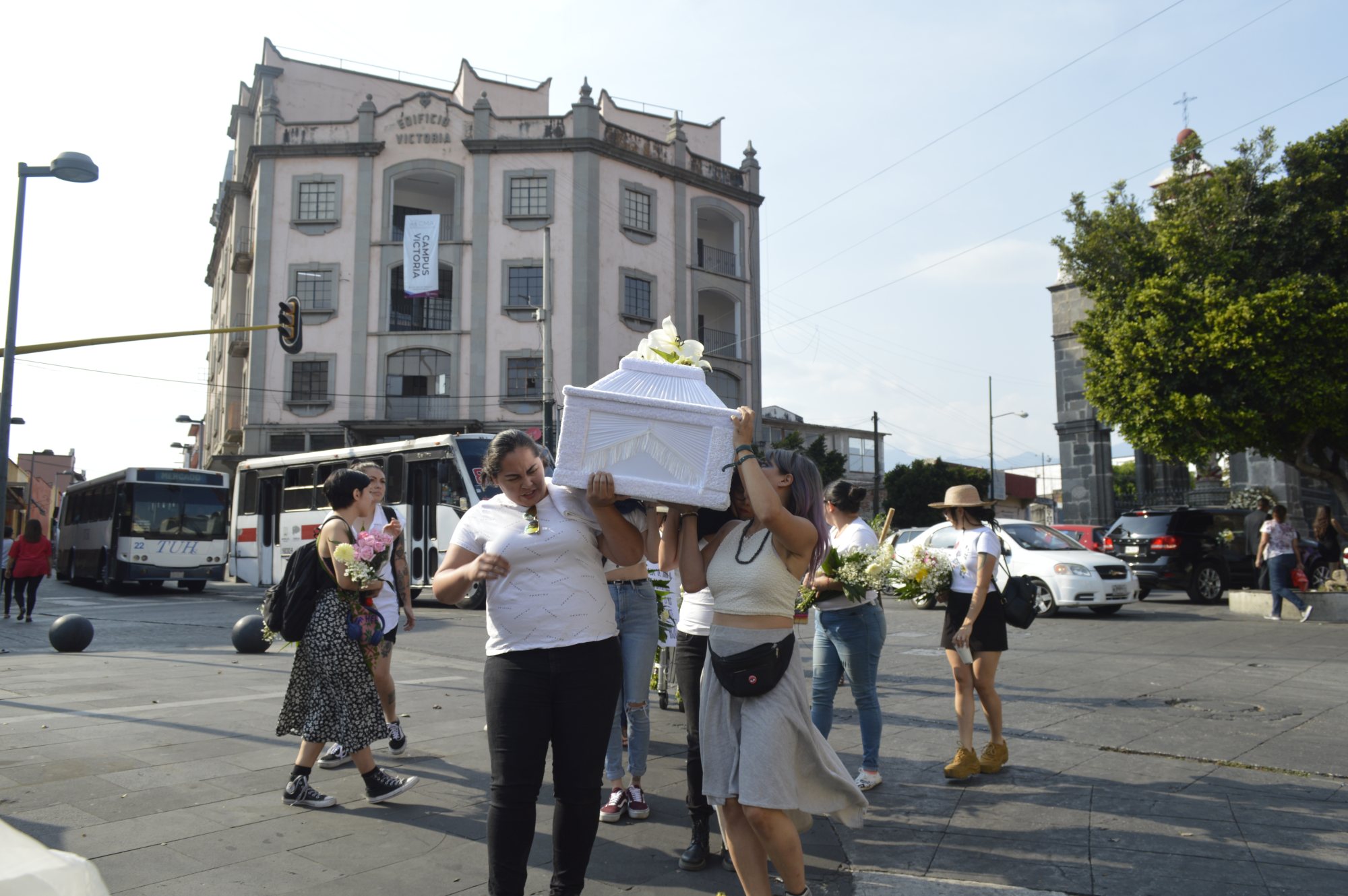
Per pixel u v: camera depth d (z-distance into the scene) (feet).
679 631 14.82
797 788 11.11
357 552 15.57
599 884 13.14
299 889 12.37
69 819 14.79
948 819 15.75
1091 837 14.65
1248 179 58.18
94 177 48.67
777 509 11.07
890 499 162.50
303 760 15.83
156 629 48.55
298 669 16.03
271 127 118.11
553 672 11.20
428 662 34.55
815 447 132.26
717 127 148.97
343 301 116.26
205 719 22.24
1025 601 18.22
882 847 14.56
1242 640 36.91
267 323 115.85
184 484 79.15
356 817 15.38
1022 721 22.99
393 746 19.29
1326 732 21.12
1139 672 29.71
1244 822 15.08
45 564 53.83
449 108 119.34
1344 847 13.94
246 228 127.24
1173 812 15.70
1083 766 18.71
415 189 126.21
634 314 121.08
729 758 11.29
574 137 118.42
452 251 117.80
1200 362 56.54
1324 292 54.70
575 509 11.69
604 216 119.96
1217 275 57.00
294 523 67.67
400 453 62.03
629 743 16.48
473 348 115.65
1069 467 94.43
